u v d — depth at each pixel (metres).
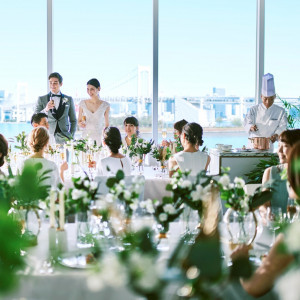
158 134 7.49
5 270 0.89
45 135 3.22
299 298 1.39
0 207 0.92
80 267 1.78
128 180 3.37
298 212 2.25
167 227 2.01
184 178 2.19
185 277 1.11
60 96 5.97
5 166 4.70
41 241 2.12
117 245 1.84
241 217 2.02
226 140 22.83
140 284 1.07
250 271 1.34
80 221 2.09
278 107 6.03
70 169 4.66
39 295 1.69
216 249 1.11
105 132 3.74
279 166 3.10
